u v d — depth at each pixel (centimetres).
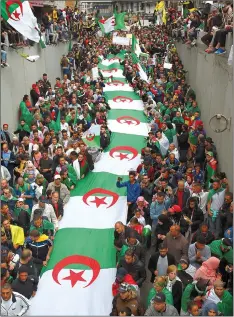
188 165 1309
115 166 1563
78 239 1131
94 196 1344
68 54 3250
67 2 4159
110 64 3228
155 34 4403
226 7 1597
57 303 914
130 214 1235
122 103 2295
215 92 1550
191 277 865
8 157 1387
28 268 898
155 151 1435
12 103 1798
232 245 902
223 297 770
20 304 805
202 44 1945
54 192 1173
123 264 900
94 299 934
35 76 2234
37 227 1026
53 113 1784
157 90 2297
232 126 1193
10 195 1132
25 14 1730
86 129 1798
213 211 1105
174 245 945
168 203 1120
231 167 1197
